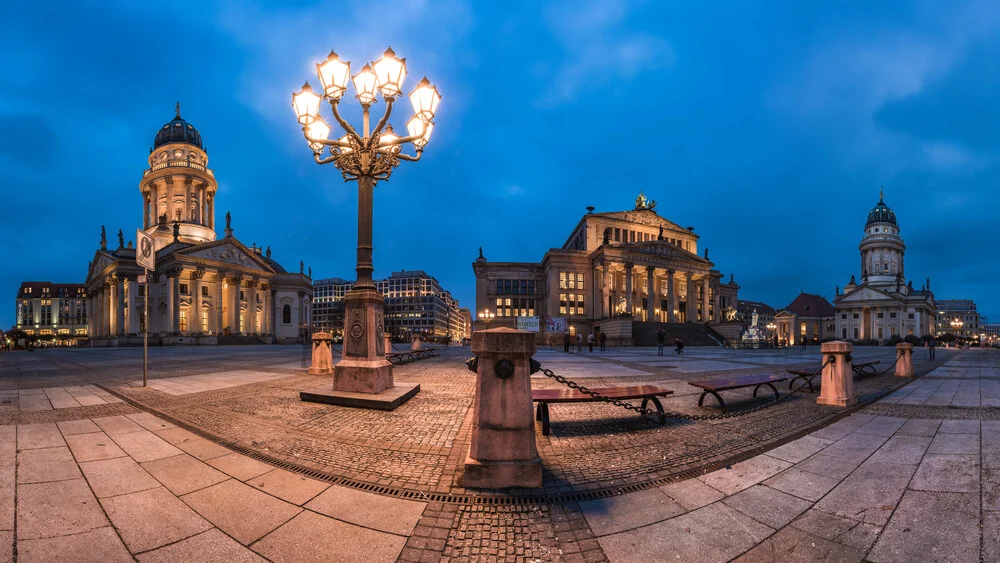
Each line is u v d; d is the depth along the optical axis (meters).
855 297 95.38
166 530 3.36
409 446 5.64
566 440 6.04
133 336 58.31
